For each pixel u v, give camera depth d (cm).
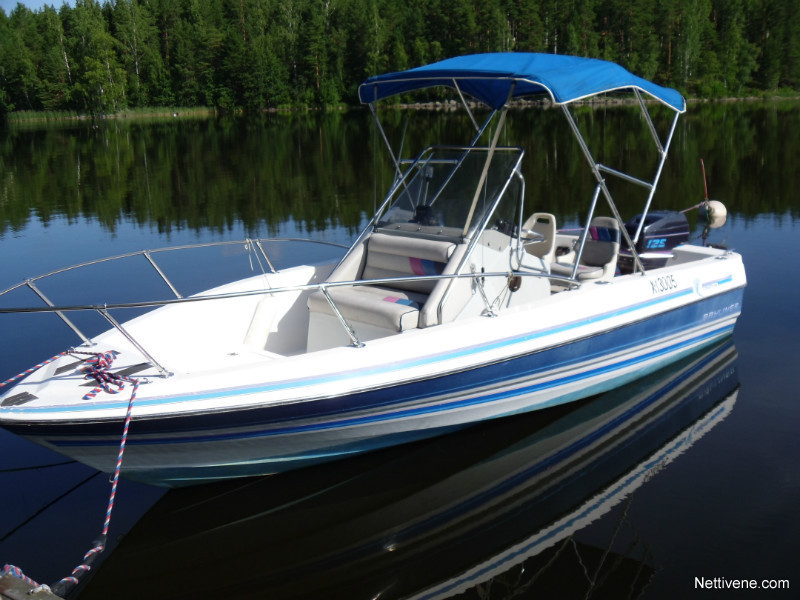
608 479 396
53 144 2530
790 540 337
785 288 685
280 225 1041
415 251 448
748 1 5231
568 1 4944
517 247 473
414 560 342
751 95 4859
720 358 545
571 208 1105
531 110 3334
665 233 584
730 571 318
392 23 5262
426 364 390
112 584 330
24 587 306
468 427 448
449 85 506
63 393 352
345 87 5231
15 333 621
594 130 2384
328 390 366
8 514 383
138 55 5312
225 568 340
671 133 528
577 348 448
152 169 1730
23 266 846
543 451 429
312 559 344
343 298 440
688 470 400
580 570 325
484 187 450
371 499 389
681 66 4797
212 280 758
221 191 1366
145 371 369
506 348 415
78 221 1119
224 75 5172
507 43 4853
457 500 386
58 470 429
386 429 403
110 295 717
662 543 340
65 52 5047
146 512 385
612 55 4831
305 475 413
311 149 2108
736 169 1446
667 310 500
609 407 481
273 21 5806
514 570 329
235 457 379
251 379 361
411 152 1923
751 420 451
